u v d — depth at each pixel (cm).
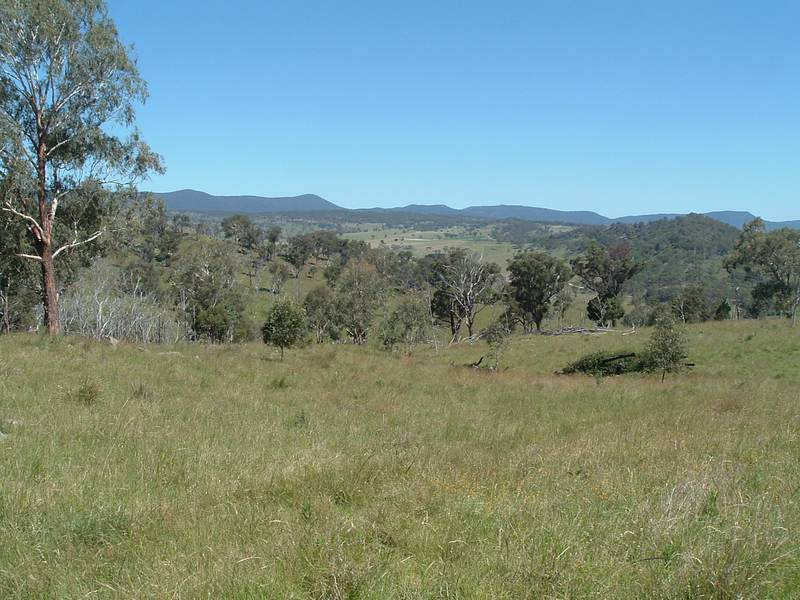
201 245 7494
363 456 846
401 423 1295
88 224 3359
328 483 695
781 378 2688
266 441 972
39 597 414
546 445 1023
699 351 3456
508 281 8656
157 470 738
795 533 499
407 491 666
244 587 414
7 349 1877
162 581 427
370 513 598
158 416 1107
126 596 407
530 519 559
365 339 6812
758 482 676
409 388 1945
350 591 413
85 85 3017
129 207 3419
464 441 1112
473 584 421
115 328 5997
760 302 7581
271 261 13075
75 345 2180
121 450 823
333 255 13975
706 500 591
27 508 570
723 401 1520
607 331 5369
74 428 923
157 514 585
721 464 740
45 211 3039
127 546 504
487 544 505
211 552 481
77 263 3816
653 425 1202
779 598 410
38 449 774
